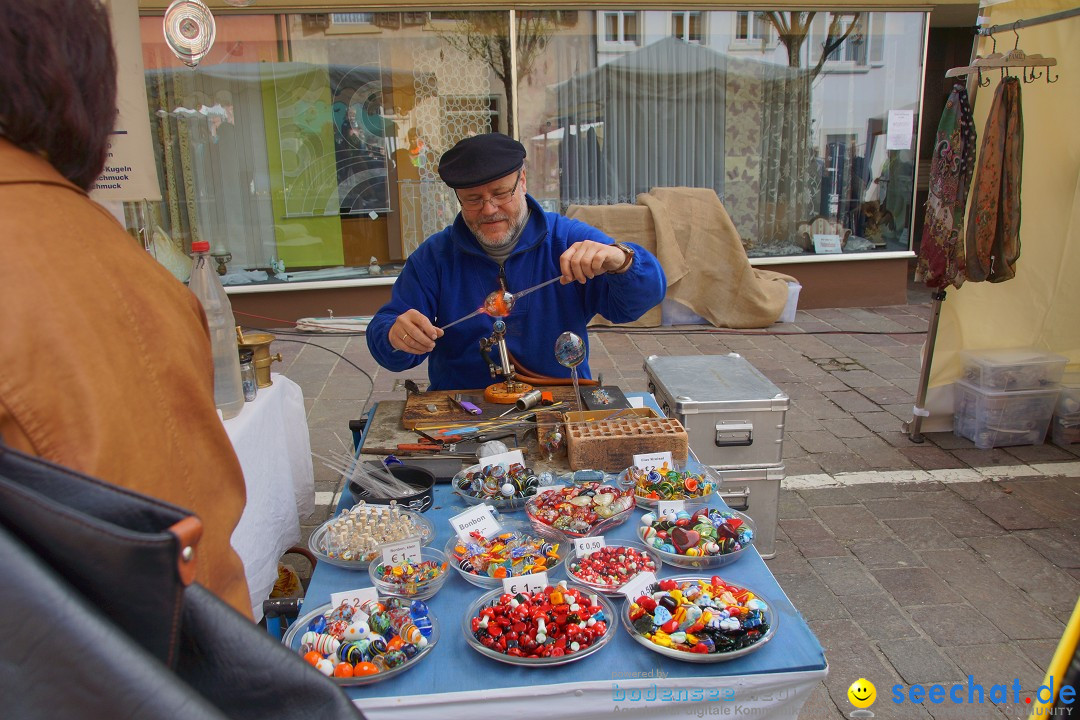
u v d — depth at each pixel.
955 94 3.73
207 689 0.70
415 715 1.25
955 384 4.27
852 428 4.47
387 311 2.62
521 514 1.83
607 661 1.32
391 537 1.66
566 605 1.40
